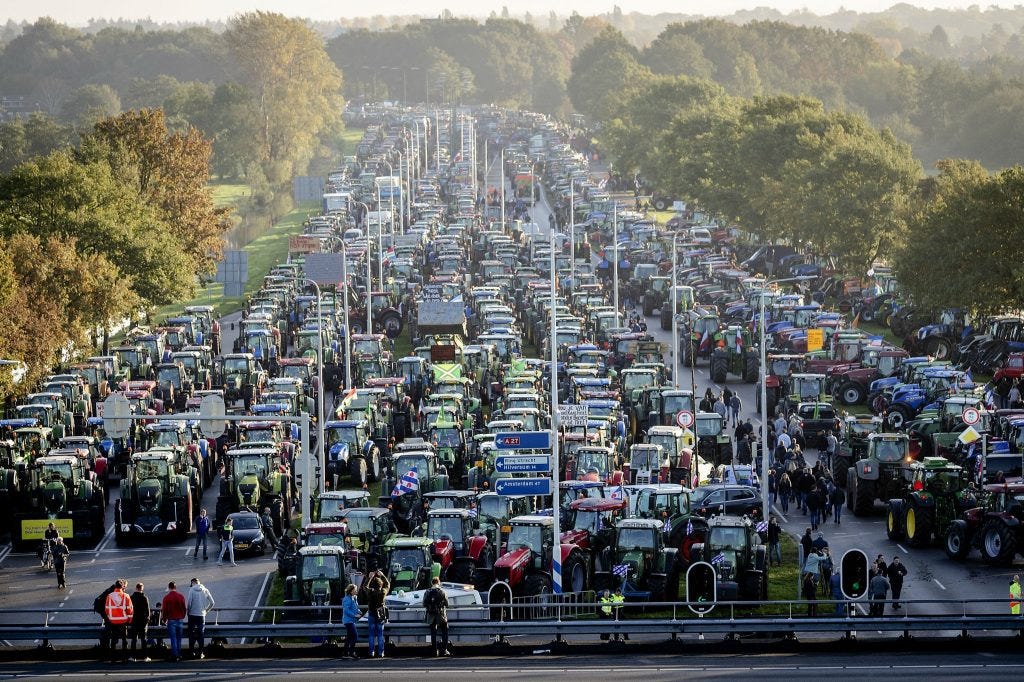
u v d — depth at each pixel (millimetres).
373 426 155625
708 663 87875
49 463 128250
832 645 91312
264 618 102812
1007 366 170875
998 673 83938
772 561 115438
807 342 192625
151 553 125625
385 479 135750
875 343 187125
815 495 123500
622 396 169375
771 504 138125
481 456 138375
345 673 86000
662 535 103125
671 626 90438
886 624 90562
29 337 174125
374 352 192250
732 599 98062
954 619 90750
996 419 146000
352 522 114062
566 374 180000
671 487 115000
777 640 92688
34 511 126875
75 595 112062
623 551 101625
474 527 111062
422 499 128125
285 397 161875
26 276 195000
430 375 181750
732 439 161500
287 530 116938
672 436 139750
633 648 91688
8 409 168375
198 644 90688
